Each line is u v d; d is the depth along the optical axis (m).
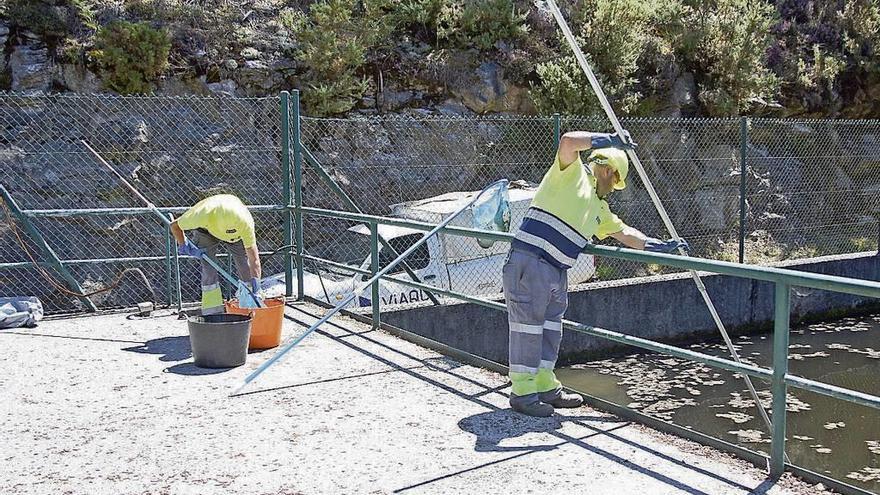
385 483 3.80
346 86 12.98
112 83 11.88
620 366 8.95
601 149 4.58
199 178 11.54
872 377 8.63
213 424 4.66
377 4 13.78
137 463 4.09
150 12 12.63
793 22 17.91
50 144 10.91
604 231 4.79
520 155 13.73
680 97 15.48
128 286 10.59
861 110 17.67
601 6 14.48
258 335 6.34
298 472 3.95
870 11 17.94
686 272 10.17
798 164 15.76
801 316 11.02
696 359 4.14
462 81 14.02
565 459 4.07
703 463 4.01
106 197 10.86
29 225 7.67
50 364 6.00
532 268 4.52
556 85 13.75
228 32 12.91
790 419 7.20
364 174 12.42
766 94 15.96
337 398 5.12
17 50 11.60
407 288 9.02
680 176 14.40
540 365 4.89
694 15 15.86
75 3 11.91
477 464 4.02
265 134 12.30
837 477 5.88
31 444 4.37
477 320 8.74
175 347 6.54
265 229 11.80
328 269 9.38
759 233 14.40
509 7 14.35
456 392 5.24
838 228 15.30
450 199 10.16
